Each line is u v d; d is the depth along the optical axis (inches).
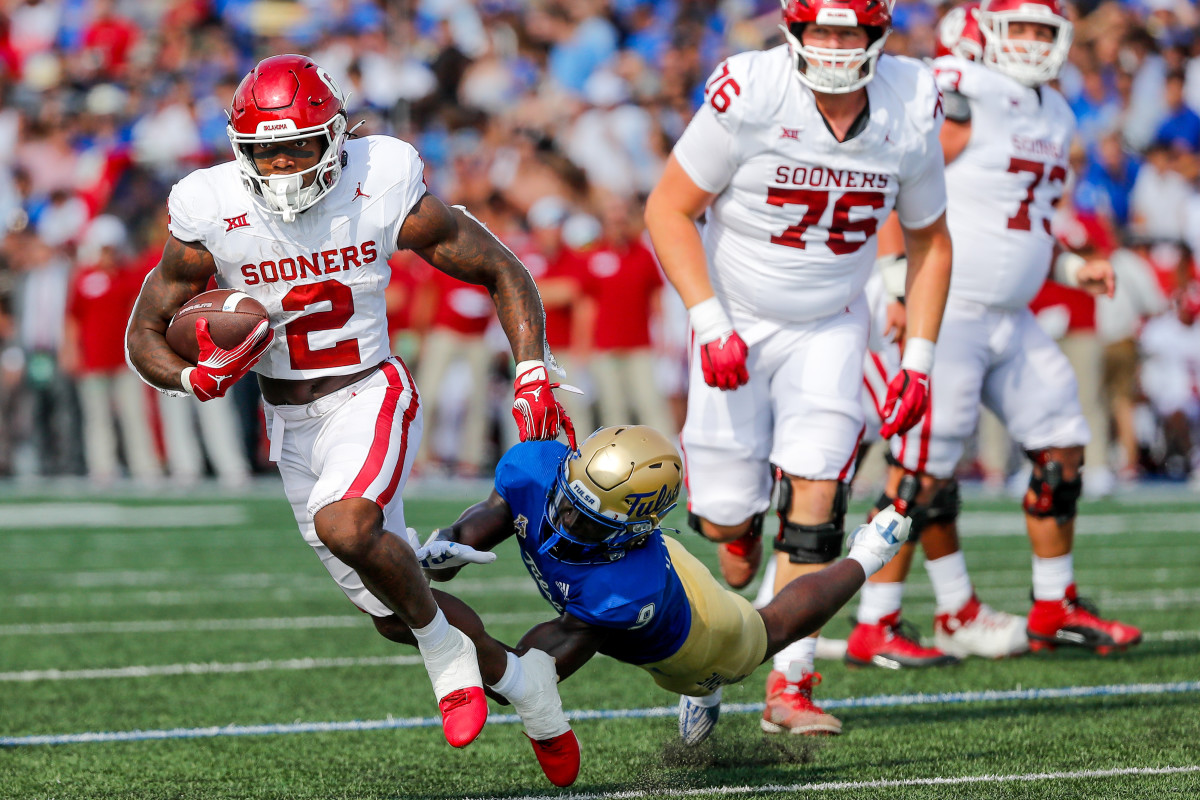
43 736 566.6
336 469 444.5
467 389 1642.5
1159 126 1883.6
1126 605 856.3
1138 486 1560.0
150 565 1106.7
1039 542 708.7
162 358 451.5
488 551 469.7
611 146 1916.8
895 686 650.8
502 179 1881.2
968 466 1670.8
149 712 609.9
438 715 601.3
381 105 2063.2
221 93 2030.0
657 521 436.8
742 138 551.8
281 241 449.7
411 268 1635.1
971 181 671.8
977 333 681.6
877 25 524.4
